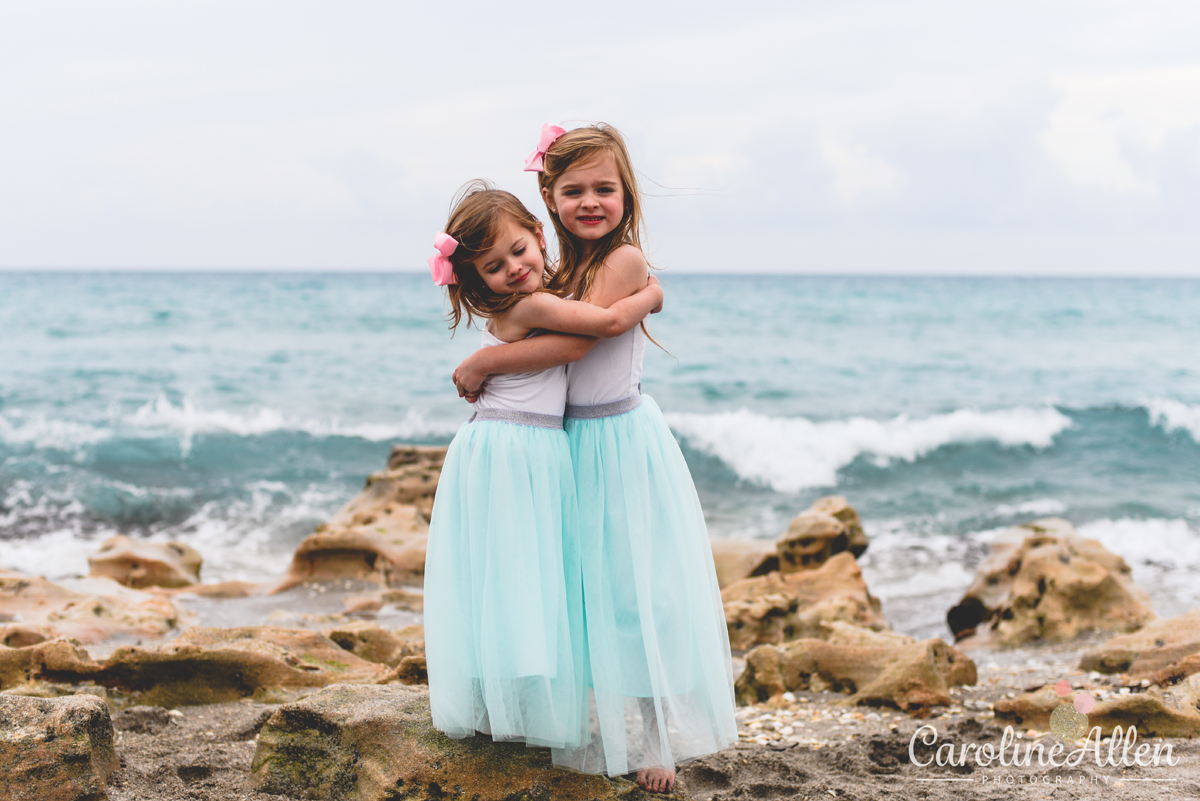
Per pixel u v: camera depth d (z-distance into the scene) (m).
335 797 3.34
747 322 38.66
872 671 5.26
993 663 6.84
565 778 3.20
